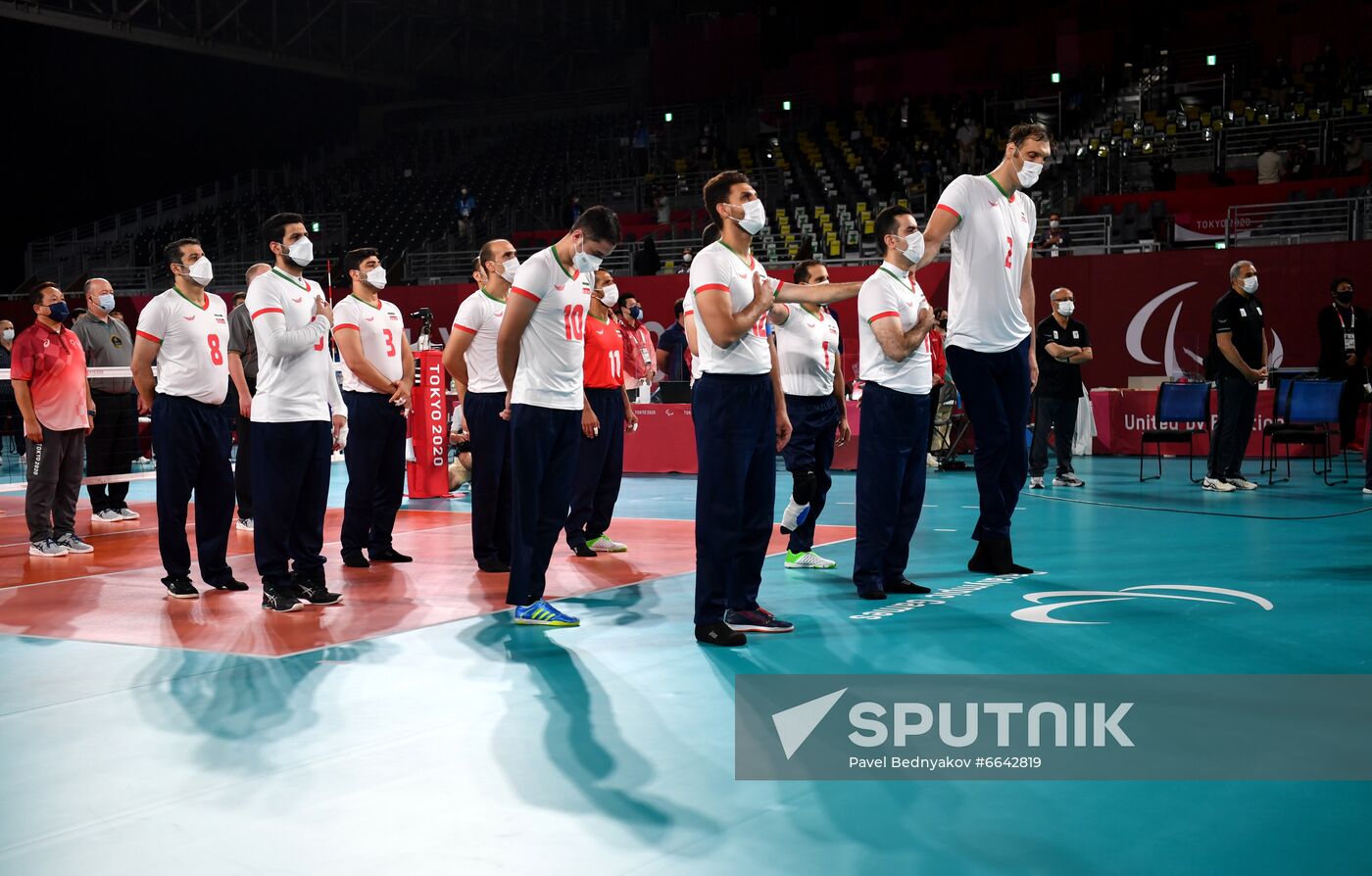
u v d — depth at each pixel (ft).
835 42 92.94
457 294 61.31
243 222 89.66
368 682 12.42
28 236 89.10
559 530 15.62
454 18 100.01
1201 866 7.35
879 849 7.73
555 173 89.20
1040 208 64.03
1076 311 49.60
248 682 12.55
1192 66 77.92
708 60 98.78
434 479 33.47
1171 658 12.66
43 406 23.11
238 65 100.01
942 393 39.99
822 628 14.64
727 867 7.47
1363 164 58.59
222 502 18.56
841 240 64.23
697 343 15.05
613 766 9.50
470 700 11.62
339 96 107.65
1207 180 63.62
